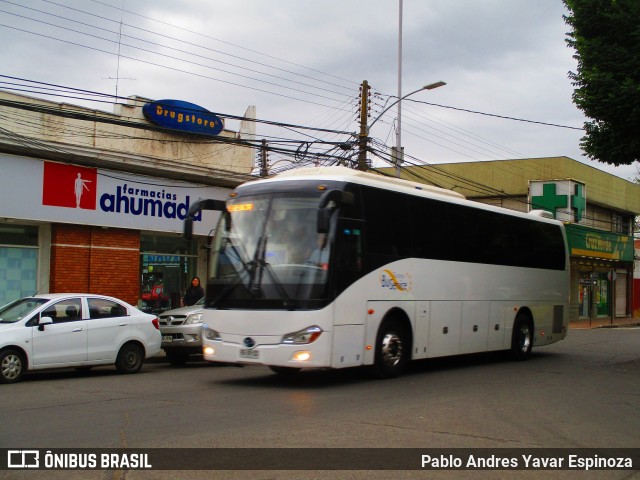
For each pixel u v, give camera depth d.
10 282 17.12
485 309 15.22
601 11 14.35
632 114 13.90
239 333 10.94
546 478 6.21
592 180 41.75
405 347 12.78
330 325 10.73
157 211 19.58
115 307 13.82
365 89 22.27
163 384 11.82
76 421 8.28
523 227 17.06
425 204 13.46
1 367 11.87
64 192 17.44
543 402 10.30
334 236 10.98
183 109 18.53
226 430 7.77
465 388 11.58
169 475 5.99
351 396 10.38
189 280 21.41
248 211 11.51
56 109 15.92
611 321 41.69
